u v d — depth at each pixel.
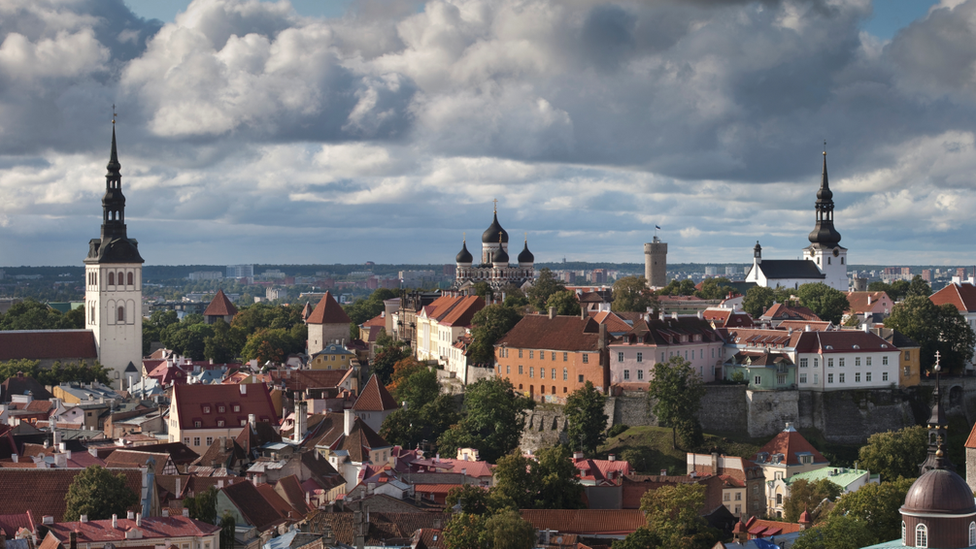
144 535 140.12
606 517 190.88
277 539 153.12
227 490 168.12
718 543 169.38
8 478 160.25
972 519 124.56
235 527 159.88
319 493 197.75
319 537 152.62
